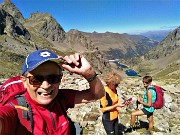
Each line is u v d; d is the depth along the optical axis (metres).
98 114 3.18
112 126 2.35
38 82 0.61
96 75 0.69
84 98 0.73
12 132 0.57
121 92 4.78
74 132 0.72
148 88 2.88
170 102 3.97
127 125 3.04
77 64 0.64
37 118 0.61
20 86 0.65
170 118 3.50
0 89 0.68
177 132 2.96
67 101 0.72
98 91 0.71
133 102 3.83
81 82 5.00
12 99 0.61
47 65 0.62
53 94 0.64
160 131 2.94
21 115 0.59
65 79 5.21
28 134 0.60
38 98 0.62
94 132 2.71
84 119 3.02
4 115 0.54
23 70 0.63
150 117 2.87
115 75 2.29
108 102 2.30
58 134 0.63
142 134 2.79
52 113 0.64
